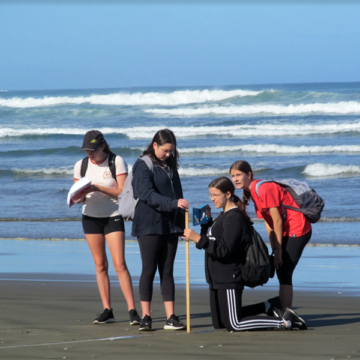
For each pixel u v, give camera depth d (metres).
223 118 133.50
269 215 17.81
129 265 30.47
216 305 17.31
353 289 24.80
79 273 28.97
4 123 142.00
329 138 100.50
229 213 16.44
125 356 13.95
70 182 68.31
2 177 73.25
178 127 115.62
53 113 155.00
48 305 22.03
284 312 17.39
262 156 85.81
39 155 93.56
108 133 111.31
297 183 17.88
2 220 47.56
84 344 15.44
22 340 16.09
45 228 43.97
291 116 131.88
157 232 17.41
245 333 16.61
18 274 28.81
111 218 18.77
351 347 14.56
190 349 14.62
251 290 24.97
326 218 44.59
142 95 175.62
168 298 17.78
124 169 19.02
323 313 20.39
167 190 17.72
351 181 62.62
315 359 13.29
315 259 32.03
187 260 17.00
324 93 159.25
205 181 65.31
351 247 35.44
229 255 16.56
